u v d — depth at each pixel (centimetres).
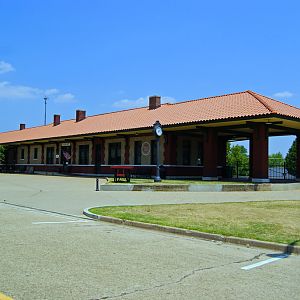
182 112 3106
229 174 3384
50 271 655
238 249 866
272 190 2264
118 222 1171
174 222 1113
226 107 2778
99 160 3672
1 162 5175
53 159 4325
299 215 1250
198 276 650
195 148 3247
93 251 802
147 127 2927
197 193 2042
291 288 598
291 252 835
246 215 1248
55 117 4975
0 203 1603
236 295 562
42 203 1603
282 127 2772
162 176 2977
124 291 568
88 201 1670
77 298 536
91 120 4241
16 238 908
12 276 624
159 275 649
